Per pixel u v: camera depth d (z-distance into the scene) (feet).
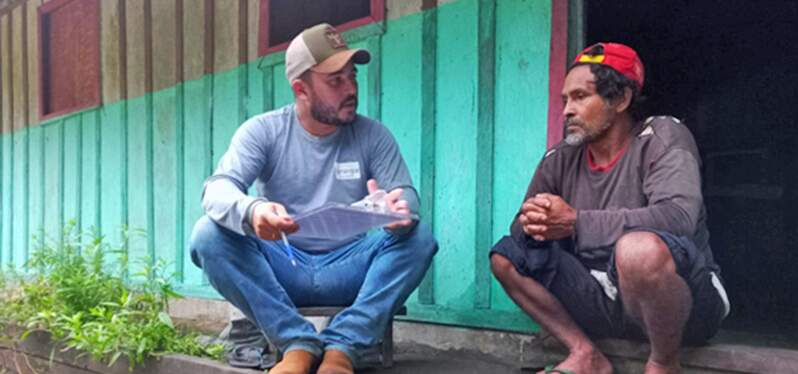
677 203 7.37
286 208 9.32
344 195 9.28
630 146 8.18
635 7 15.34
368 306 8.48
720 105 16.52
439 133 11.64
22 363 13.48
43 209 21.93
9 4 22.99
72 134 20.57
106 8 19.22
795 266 14.92
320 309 9.03
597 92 8.10
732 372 7.79
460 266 11.27
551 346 9.62
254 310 8.45
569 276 8.22
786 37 15.62
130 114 18.45
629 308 7.48
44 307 12.94
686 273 7.12
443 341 11.33
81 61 20.34
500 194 10.82
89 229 18.92
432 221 11.69
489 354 10.66
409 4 12.06
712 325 7.88
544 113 10.28
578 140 8.20
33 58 22.20
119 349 10.66
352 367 8.34
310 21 13.80
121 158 18.71
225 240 8.36
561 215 7.67
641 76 8.30
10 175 23.49
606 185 8.33
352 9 13.11
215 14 15.94
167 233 17.28
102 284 13.25
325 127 9.25
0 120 23.80
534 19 10.42
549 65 10.19
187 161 16.71
